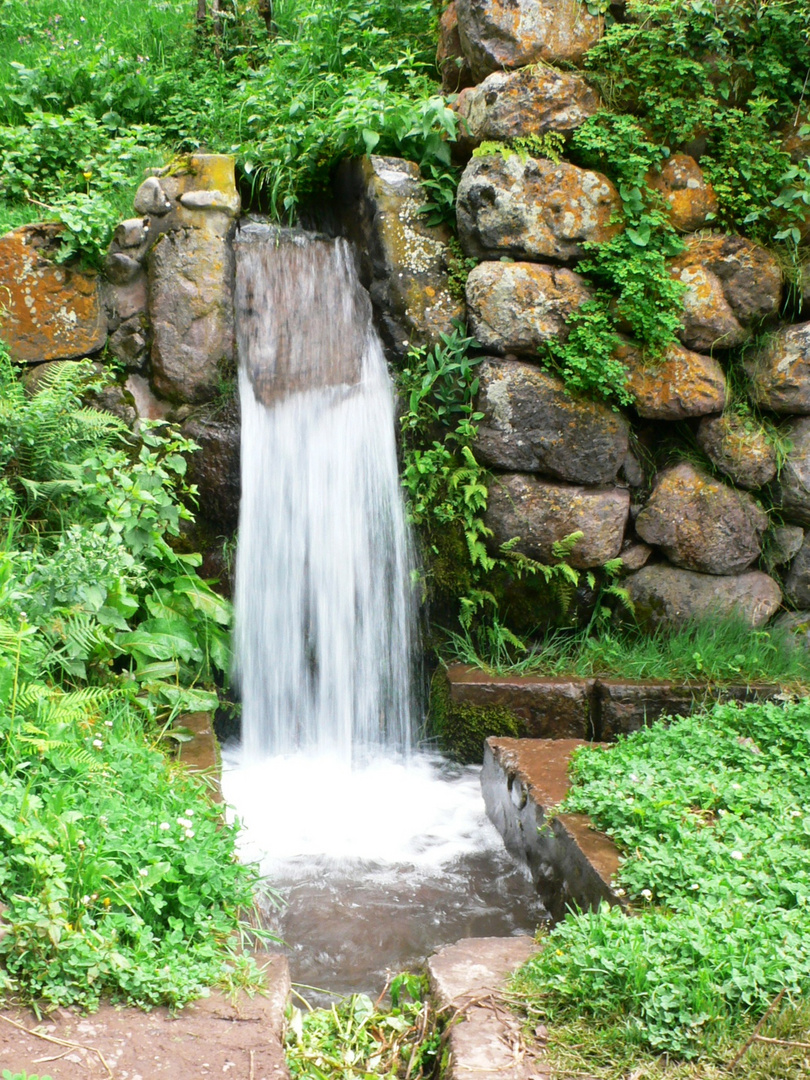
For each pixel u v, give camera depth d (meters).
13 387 5.56
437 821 5.20
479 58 5.99
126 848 3.22
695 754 4.52
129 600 5.09
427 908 4.32
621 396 5.88
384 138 6.46
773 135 5.93
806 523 6.20
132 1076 2.58
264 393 6.07
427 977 3.37
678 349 5.93
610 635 6.26
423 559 6.17
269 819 5.15
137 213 6.04
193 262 5.96
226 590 6.01
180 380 5.97
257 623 6.00
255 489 5.97
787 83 5.88
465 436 6.02
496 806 5.07
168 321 5.95
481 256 6.02
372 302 6.25
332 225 6.84
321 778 5.73
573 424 5.91
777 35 5.81
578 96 5.80
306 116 7.07
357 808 5.34
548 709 5.69
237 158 6.80
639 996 2.87
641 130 5.78
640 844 3.78
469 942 3.47
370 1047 3.21
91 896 3.04
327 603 6.05
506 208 5.76
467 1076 2.69
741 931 3.04
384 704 6.16
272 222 6.67
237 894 3.44
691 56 5.82
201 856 3.34
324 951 3.97
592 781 4.36
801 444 6.08
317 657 6.06
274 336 6.14
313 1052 3.14
